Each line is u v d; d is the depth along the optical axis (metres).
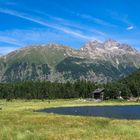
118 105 187.88
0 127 50.97
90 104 192.00
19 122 62.09
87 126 55.09
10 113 86.81
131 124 60.31
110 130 47.78
